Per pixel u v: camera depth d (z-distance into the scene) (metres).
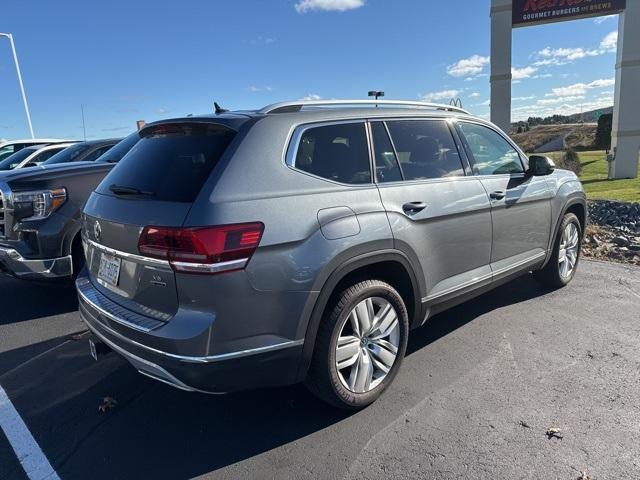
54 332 4.53
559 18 16.92
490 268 4.03
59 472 2.68
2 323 4.76
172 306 2.54
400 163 3.35
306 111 3.04
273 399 3.32
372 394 3.13
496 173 4.15
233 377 2.55
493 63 17.64
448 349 3.93
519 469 2.56
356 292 2.93
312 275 2.67
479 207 3.78
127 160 3.24
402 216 3.16
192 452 2.81
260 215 2.54
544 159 4.25
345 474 2.58
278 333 2.61
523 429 2.88
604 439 2.77
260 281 2.52
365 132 3.22
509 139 4.48
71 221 4.66
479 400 3.20
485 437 2.82
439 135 3.72
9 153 13.91
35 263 4.57
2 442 2.94
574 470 2.54
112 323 2.80
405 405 3.17
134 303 2.76
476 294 3.96
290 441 2.87
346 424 3.01
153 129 3.19
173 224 2.47
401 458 2.68
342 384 2.96
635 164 17.03
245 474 2.62
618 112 16.92
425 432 2.89
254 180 2.62
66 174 4.76
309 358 2.77
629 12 16.28
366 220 2.94
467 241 3.71
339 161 3.02
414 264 3.26
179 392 3.45
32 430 3.06
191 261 2.41
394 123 3.41
